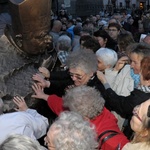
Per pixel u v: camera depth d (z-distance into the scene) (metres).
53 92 3.22
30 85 2.77
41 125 2.38
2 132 2.11
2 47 2.90
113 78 3.14
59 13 14.14
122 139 2.18
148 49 2.87
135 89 2.64
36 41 2.86
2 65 2.69
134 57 2.85
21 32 2.80
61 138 1.77
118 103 2.64
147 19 9.59
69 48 4.11
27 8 2.63
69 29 8.12
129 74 3.08
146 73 2.57
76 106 2.23
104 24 9.31
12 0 2.68
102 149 2.18
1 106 2.24
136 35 8.13
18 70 2.80
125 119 2.83
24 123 2.18
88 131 1.82
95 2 23.20
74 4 21.33
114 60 3.20
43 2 2.68
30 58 3.07
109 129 2.22
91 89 2.32
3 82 2.51
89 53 2.84
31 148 1.53
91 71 2.79
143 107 1.98
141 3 37.22
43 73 3.13
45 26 2.81
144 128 1.95
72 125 1.83
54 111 2.71
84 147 1.76
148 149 1.93
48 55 3.40
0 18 3.46
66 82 3.19
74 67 2.77
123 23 10.48
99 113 2.26
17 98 2.50
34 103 2.77
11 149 1.50
